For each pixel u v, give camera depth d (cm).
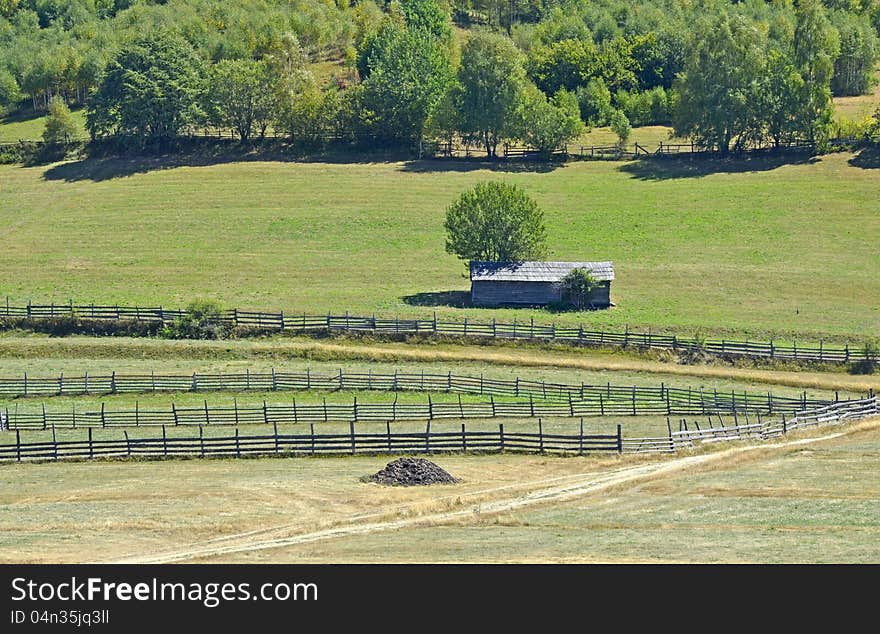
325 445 8775
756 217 17288
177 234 17225
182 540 6812
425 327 12288
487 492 7675
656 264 15525
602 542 6656
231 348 11862
